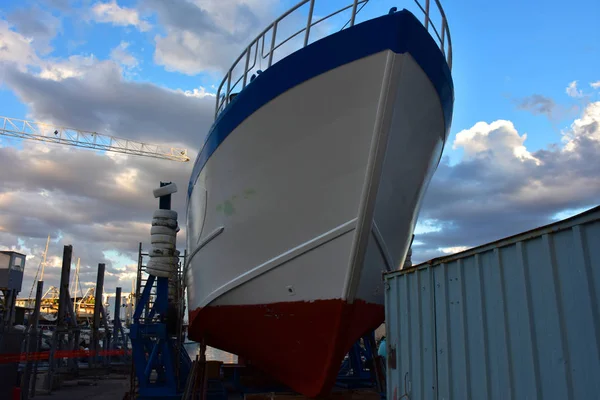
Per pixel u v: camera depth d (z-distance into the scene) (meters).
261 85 6.38
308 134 6.07
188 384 7.80
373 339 8.77
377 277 6.70
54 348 13.60
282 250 6.50
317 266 6.21
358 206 5.85
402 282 5.03
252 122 6.55
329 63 5.76
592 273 2.53
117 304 21.50
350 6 6.19
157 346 8.41
